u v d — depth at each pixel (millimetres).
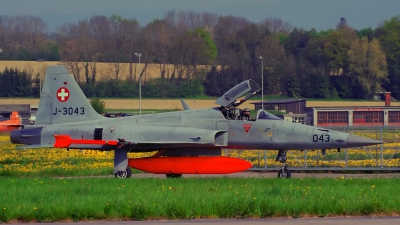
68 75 101250
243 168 92125
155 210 58312
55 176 97438
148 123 97000
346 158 103375
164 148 96750
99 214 57844
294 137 94625
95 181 81750
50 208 58875
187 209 58656
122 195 66250
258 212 58375
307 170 104000
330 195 66312
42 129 98125
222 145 95375
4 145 132250
